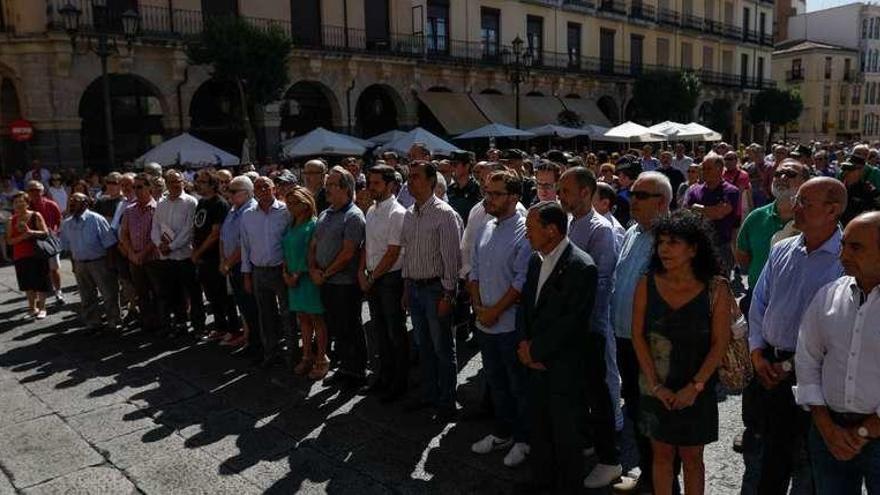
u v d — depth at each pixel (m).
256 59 16.84
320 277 5.34
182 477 4.06
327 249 5.37
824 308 2.57
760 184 10.05
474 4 26.25
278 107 20.42
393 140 19.09
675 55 36.62
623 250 3.78
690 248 2.91
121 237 7.17
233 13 19.69
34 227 8.16
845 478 2.59
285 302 5.98
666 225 2.94
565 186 4.07
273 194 5.96
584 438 3.66
